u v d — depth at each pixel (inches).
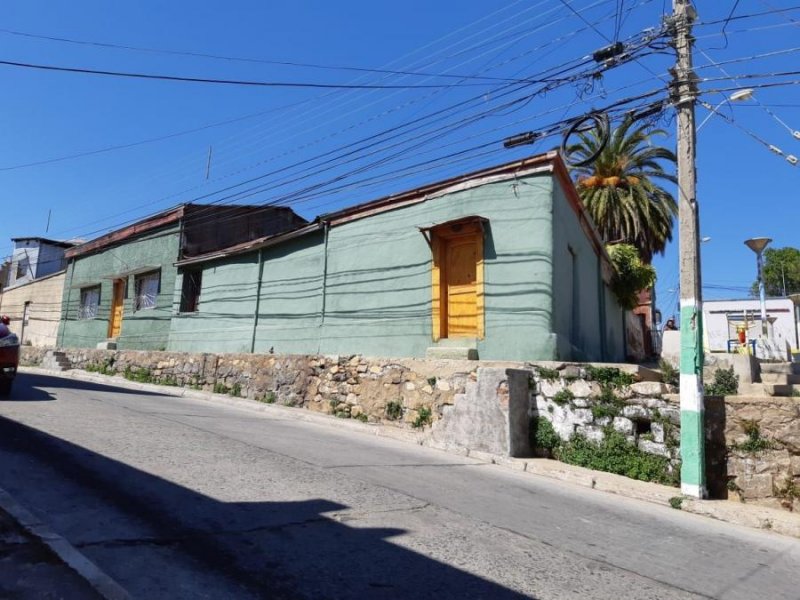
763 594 190.7
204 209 853.8
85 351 902.4
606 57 396.8
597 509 285.6
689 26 355.6
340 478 283.7
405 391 477.7
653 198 1100.5
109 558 165.9
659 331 1437.0
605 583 185.8
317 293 623.5
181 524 198.1
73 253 1078.4
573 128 426.6
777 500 305.9
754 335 1020.5
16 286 1283.2
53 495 214.1
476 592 168.6
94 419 370.0
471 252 508.7
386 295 557.0
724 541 251.8
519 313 465.7
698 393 322.7
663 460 345.4
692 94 348.8
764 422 317.4
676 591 185.3
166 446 312.2
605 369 379.9
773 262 2223.2
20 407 386.3
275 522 209.8
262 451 327.6
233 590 154.4
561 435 389.1
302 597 154.2
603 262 729.6
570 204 541.3
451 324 512.1
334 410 533.0
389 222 565.6
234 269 734.5
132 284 909.8
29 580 146.3
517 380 397.7
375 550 193.0
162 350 815.7
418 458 369.4
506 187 486.9
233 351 709.9
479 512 252.7
